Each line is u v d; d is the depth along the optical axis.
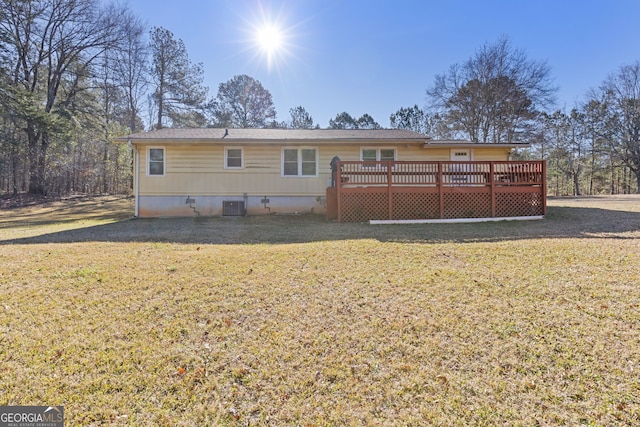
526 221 8.55
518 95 24.11
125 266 4.59
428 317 2.97
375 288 3.69
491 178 9.30
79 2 20.47
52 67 21.38
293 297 3.48
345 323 2.91
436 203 9.32
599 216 8.74
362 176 9.68
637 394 1.97
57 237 7.18
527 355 2.38
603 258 4.54
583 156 31.36
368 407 1.94
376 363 2.34
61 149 20.78
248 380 2.19
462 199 9.34
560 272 4.03
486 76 24.88
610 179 31.97
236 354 2.47
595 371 2.19
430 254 5.10
